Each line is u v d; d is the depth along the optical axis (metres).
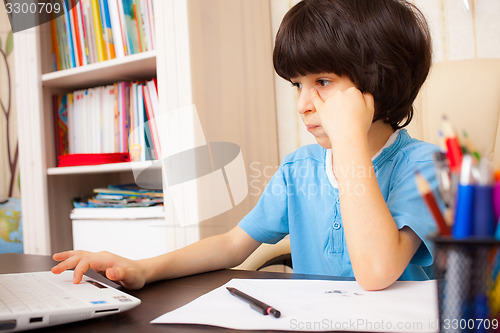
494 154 1.21
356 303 0.47
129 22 1.53
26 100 1.73
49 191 1.73
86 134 1.69
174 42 1.36
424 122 1.18
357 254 0.54
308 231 0.91
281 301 0.49
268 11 1.77
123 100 1.58
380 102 0.70
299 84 0.73
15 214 1.94
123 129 1.59
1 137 2.27
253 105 1.64
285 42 0.69
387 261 0.53
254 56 1.66
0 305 0.44
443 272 0.29
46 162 1.72
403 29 0.69
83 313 0.44
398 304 0.46
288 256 1.09
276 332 0.40
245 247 0.85
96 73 1.60
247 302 0.49
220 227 1.42
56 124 1.75
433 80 1.18
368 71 0.66
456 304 0.28
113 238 1.50
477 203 0.28
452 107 1.16
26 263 0.86
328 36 0.65
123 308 0.47
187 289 0.60
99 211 1.53
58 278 0.60
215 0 1.47
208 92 1.40
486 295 0.27
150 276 0.64
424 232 0.57
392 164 0.78
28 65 1.72
